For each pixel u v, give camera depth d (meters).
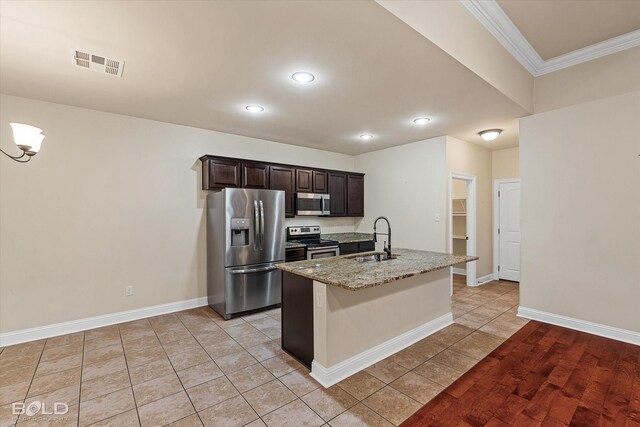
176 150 3.97
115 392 2.18
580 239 3.27
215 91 2.87
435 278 3.31
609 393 2.15
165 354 2.75
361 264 2.84
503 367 2.52
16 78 2.58
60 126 3.22
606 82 3.09
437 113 3.54
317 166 5.54
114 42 2.03
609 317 3.09
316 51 2.16
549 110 3.46
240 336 3.16
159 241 3.85
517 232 5.56
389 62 2.33
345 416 1.92
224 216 3.68
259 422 1.87
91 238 3.39
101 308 3.45
